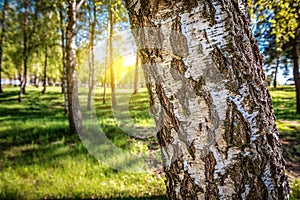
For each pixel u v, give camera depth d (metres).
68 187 3.27
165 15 0.92
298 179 3.34
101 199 2.94
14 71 24.59
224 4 0.93
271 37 8.58
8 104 15.08
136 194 2.99
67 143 5.77
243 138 0.92
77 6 7.12
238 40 0.95
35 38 15.12
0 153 5.24
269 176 0.97
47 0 7.95
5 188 3.35
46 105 15.29
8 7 15.73
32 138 6.56
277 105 11.74
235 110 0.92
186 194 1.00
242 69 0.94
